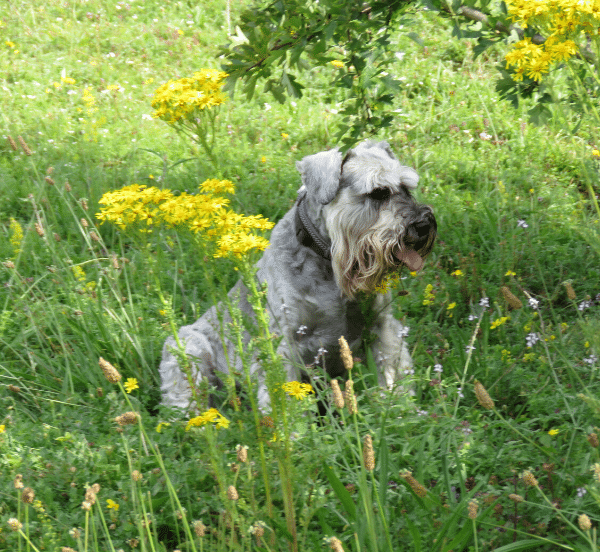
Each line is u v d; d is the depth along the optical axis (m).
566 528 2.62
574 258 4.89
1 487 3.09
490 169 6.31
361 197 3.88
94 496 2.33
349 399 2.37
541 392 3.46
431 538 2.60
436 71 8.30
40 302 4.58
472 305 4.41
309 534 2.68
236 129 7.45
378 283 3.86
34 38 10.01
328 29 3.57
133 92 8.74
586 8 2.38
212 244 2.54
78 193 6.12
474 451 3.04
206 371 4.29
